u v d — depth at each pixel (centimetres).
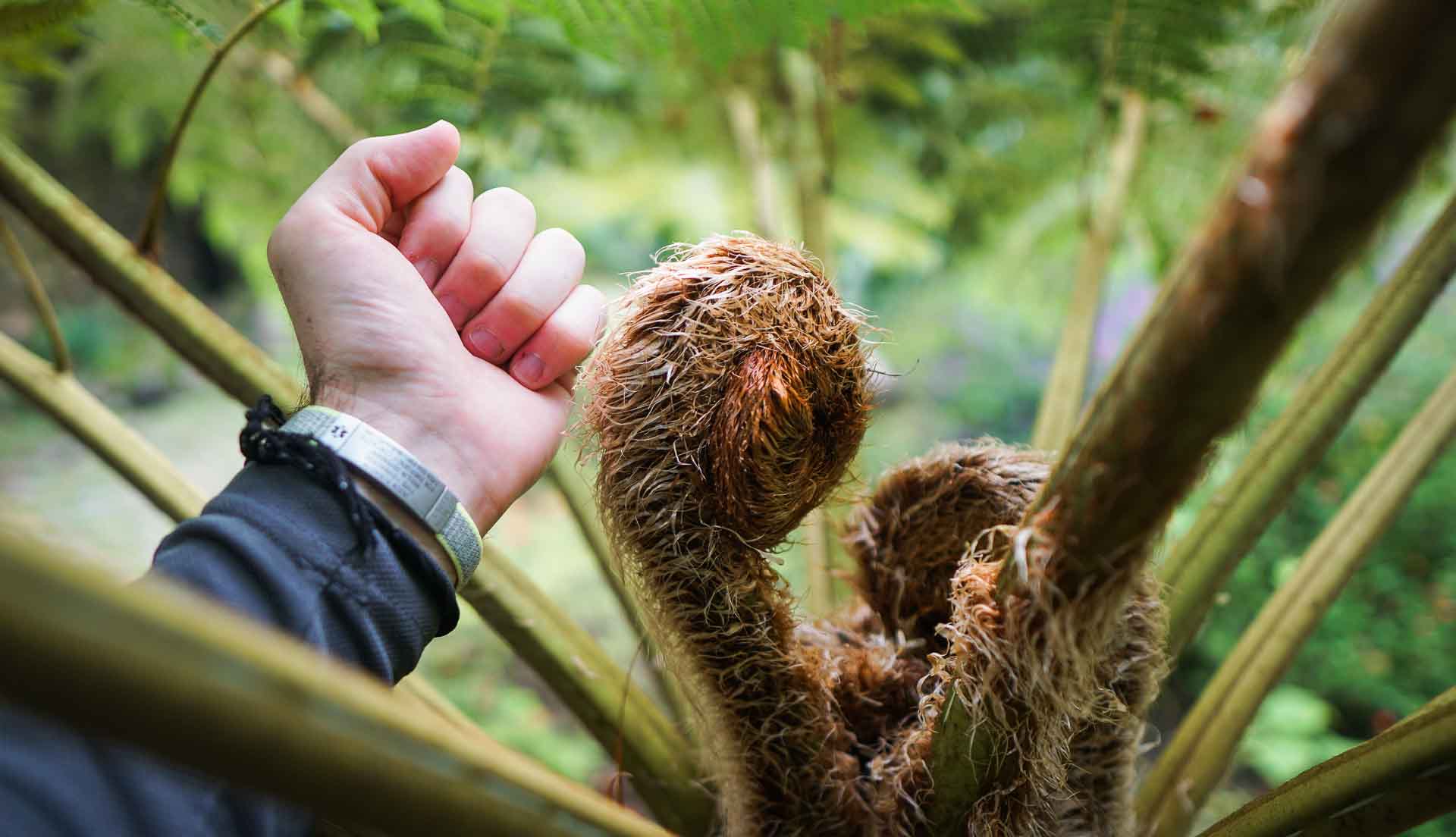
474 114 60
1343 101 20
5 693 15
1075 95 83
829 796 35
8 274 251
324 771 18
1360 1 19
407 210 39
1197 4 56
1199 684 136
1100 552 27
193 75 73
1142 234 78
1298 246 21
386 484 33
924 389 254
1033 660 28
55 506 187
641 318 34
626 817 26
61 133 103
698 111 93
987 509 37
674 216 123
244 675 17
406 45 59
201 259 283
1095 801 36
